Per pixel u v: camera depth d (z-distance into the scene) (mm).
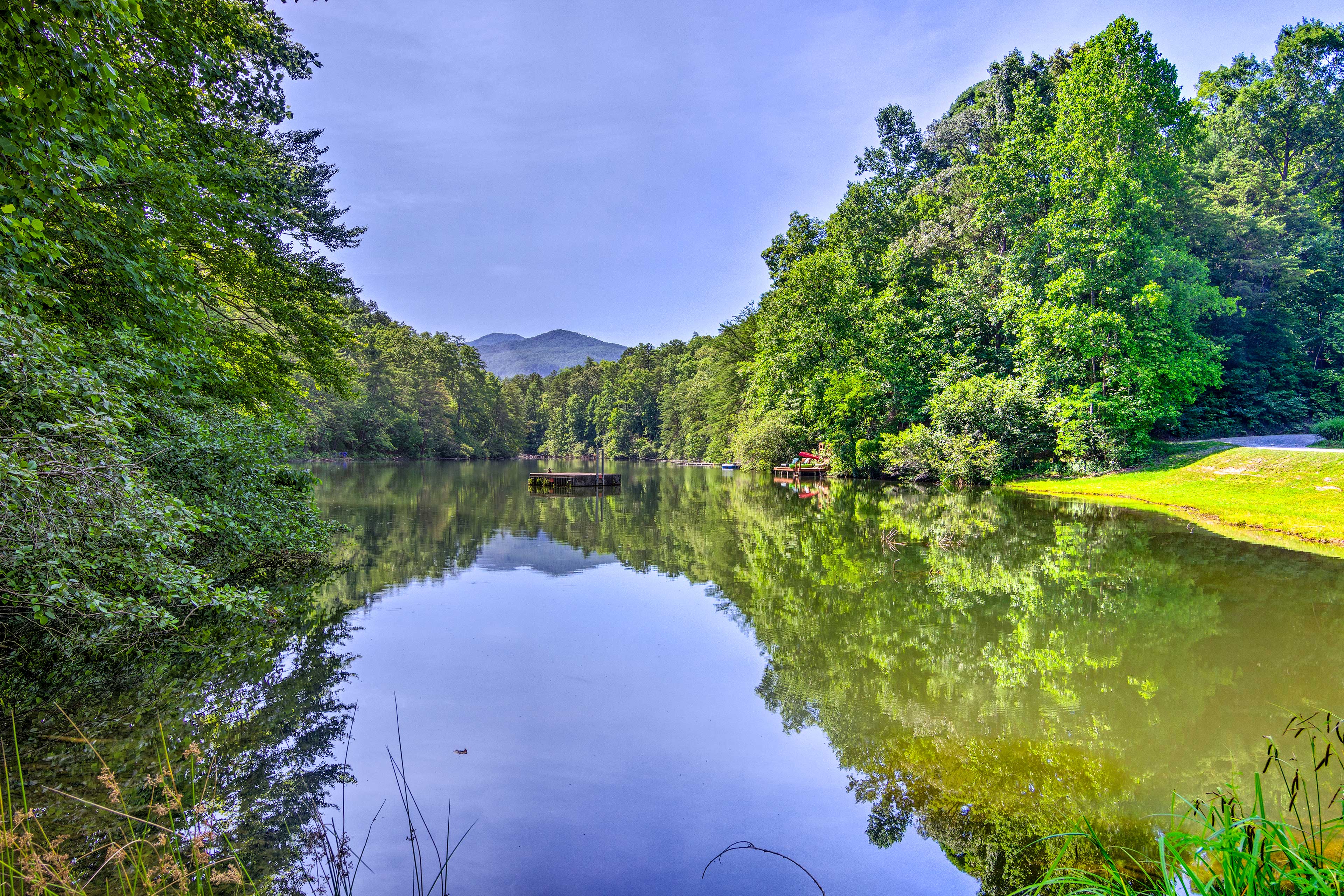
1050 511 17891
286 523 10086
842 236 35500
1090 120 23078
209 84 9617
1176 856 2693
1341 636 7309
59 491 4871
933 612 8531
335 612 8430
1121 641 7262
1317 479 16391
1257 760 4559
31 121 4074
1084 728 5152
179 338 8344
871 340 31938
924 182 39781
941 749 4809
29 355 4797
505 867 3383
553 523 17625
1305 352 28562
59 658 6332
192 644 6996
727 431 54531
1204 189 28906
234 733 4922
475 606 8867
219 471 9047
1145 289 21844
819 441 38062
